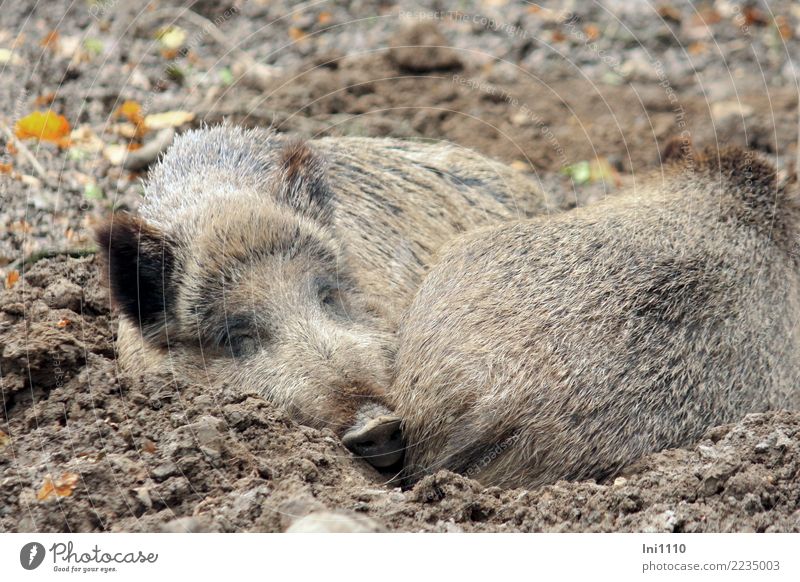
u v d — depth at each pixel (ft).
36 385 36.81
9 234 49.78
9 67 64.03
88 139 58.34
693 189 42.11
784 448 31.81
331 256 40.78
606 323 34.65
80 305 43.75
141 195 51.26
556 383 33.30
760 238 38.45
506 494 32.53
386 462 34.94
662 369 33.76
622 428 32.91
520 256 38.47
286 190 42.32
